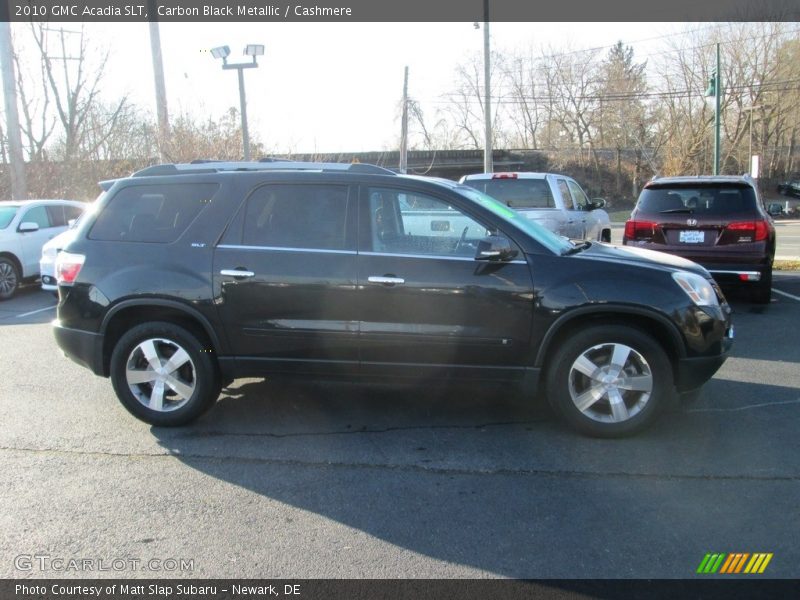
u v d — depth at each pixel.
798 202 46.34
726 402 5.28
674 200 8.61
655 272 4.57
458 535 3.39
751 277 8.22
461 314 4.54
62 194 21.50
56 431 4.85
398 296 4.57
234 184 4.87
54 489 3.92
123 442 4.64
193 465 4.26
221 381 4.98
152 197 5.00
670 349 4.62
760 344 7.05
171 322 4.85
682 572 3.05
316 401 5.46
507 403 5.38
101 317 4.82
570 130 53.94
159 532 3.44
